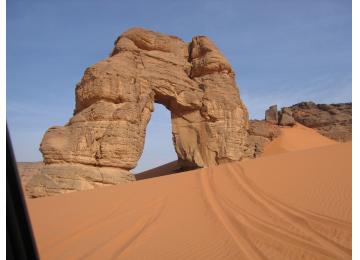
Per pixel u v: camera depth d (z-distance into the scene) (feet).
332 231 32.68
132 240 35.58
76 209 52.42
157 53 143.43
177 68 146.51
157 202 53.67
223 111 145.59
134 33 141.18
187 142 144.66
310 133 258.37
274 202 47.34
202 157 141.08
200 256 29.76
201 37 160.66
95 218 46.34
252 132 223.30
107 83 116.78
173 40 153.38
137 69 131.95
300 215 39.52
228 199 51.90
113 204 53.98
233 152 142.10
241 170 70.59
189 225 40.32
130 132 116.06
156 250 32.07
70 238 37.65
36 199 67.00
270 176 62.49
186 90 142.20
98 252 32.27
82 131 111.55
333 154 69.82
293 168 64.80
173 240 34.94
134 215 46.91
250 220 40.11
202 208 47.88
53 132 112.57
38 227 43.09
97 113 112.88
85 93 119.14
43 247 34.78
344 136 253.85
